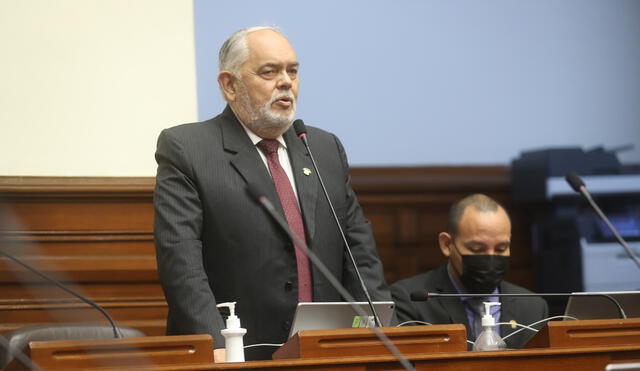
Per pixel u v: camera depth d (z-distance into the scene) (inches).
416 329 263.7
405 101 637.9
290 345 260.2
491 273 352.2
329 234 327.0
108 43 466.0
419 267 621.6
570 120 660.1
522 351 261.6
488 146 648.4
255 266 315.9
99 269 461.1
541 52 658.8
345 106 629.3
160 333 463.5
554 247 625.3
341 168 341.7
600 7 667.4
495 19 654.5
